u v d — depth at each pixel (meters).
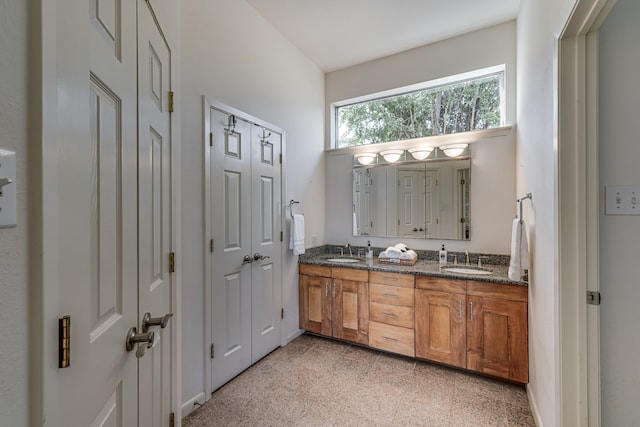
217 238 2.07
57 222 0.57
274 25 2.65
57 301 0.57
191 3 1.89
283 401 1.96
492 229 2.72
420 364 2.45
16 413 0.48
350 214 3.41
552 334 1.42
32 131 0.51
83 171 0.67
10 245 0.47
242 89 2.31
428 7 2.40
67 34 0.60
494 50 2.67
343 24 2.63
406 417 1.81
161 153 1.25
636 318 1.24
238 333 2.26
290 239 2.87
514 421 1.78
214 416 1.81
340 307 2.80
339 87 3.45
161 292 1.23
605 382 1.27
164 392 1.27
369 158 3.29
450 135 2.89
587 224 1.24
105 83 0.77
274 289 2.67
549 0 1.44
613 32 1.25
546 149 1.51
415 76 3.02
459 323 2.29
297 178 3.02
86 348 0.67
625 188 1.24
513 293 2.10
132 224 0.94
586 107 1.23
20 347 0.49
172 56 1.40
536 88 1.74
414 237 3.07
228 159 2.17
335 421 1.77
